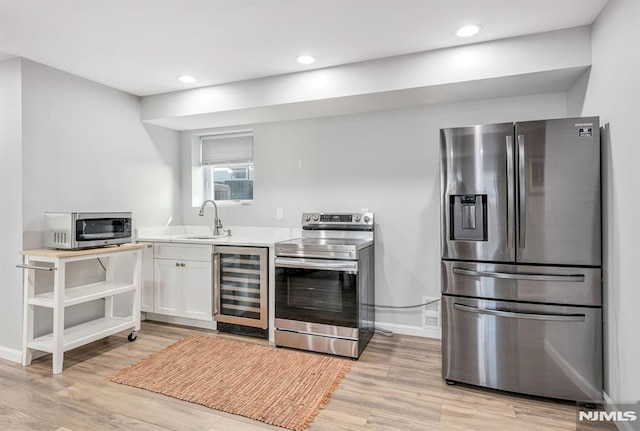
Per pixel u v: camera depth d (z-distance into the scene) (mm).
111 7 2010
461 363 2316
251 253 3148
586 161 2074
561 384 2123
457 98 2922
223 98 3258
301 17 2139
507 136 2203
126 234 3080
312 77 2941
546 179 2137
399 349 2914
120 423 1898
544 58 2336
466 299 2307
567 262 2115
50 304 2516
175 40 2418
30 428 1851
